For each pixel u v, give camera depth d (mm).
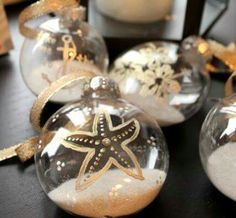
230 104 255
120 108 249
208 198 255
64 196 224
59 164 228
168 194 256
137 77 298
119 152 230
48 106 311
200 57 309
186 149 292
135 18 381
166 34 370
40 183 240
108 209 224
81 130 235
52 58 300
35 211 241
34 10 276
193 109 303
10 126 303
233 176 236
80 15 300
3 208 241
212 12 416
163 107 295
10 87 344
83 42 302
